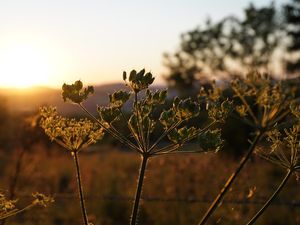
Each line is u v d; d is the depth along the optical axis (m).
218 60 28.52
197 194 10.86
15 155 10.98
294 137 3.42
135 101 3.23
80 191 3.21
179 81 29.12
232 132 12.03
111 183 12.99
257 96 4.49
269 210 10.59
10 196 7.28
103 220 11.40
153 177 11.95
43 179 11.23
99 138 3.29
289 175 3.37
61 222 10.99
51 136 3.27
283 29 29.23
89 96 3.32
